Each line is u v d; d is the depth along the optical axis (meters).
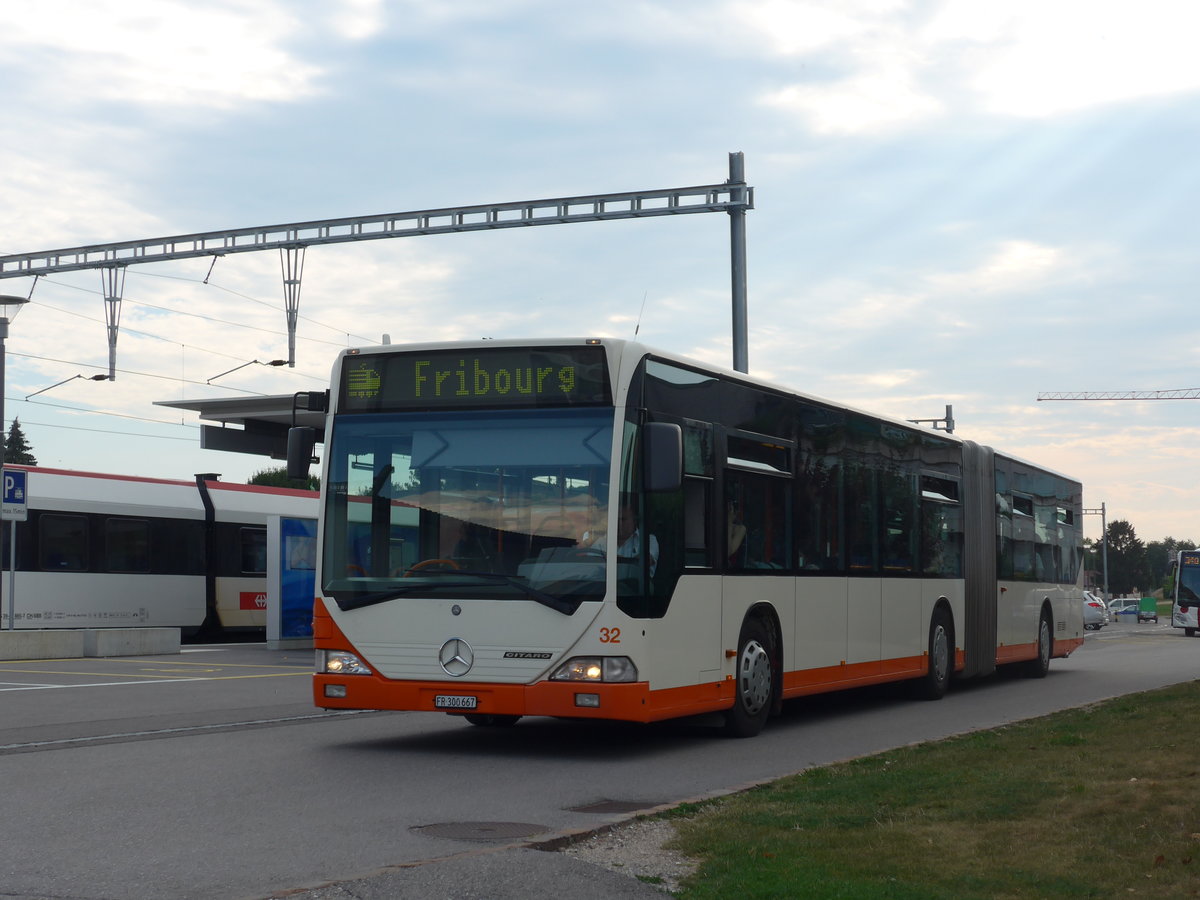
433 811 8.76
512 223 28.09
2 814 8.38
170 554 34.56
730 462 13.30
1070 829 7.75
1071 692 20.75
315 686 11.91
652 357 12.02
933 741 12.42
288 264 30.84
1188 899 6.14
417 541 11.76
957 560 20.17
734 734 13.51
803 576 14.82
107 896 6.24
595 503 11.41
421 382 11.99
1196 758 10.50
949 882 6.45
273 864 6.97
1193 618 57.78
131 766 10.58
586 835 7.67
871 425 17.06
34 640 25.38
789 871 6.64
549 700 11.24
